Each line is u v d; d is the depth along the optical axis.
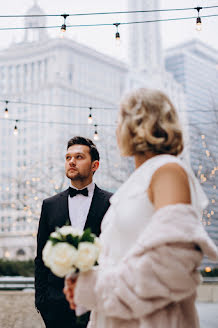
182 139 1.45
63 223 2.91
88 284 1.35
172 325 1.27
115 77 80.69
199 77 74.25
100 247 1.39
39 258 2.93
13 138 67.75
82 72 76.12
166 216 1.22
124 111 1.46
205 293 12.12
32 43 77.44
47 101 67.88
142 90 1.46
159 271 1.18
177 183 1.28
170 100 1.47
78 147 3.03
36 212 17.72
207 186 16.56
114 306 1.24
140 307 1.21
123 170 18.50
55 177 19.31
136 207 1.35
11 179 19.30
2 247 59.19
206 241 1.21
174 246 1.20
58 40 74.75
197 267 1.28
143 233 1.25
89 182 3.05
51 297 2.70
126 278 1.22
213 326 7.07
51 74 73.69
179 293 1.21
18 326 6.87
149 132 1.38
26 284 11.20
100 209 2.95
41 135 65.56
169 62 80.81
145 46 102.69
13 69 76.25
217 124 16.16
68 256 1.31
